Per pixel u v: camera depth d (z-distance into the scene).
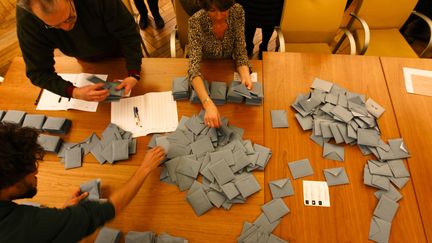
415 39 2.88
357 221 1.26
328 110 1.52
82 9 1.42
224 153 1.39
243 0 2.19
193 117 1.52
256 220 1.25
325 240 1.22
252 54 2.83
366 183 1.33
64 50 1.61
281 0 2.13
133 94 1.62
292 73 1.68
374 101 1.57
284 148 1.44
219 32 1.62
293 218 1.26
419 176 1.36
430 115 1.53
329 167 1.39
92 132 1.50
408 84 1.63
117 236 1.22
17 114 1.52
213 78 1.66
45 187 1.35
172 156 1.41
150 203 1.31
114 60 1.75
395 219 1.26
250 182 1.33
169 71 1.70
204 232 1.24
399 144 1.43
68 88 1.49
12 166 0.77
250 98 1.54
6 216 0.80
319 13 2.02
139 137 1.49
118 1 1.49
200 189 1.32
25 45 1.39
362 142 1.42
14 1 3.29
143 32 3.02
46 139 1.45
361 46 2.21
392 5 2.12
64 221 0.89
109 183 1.36
